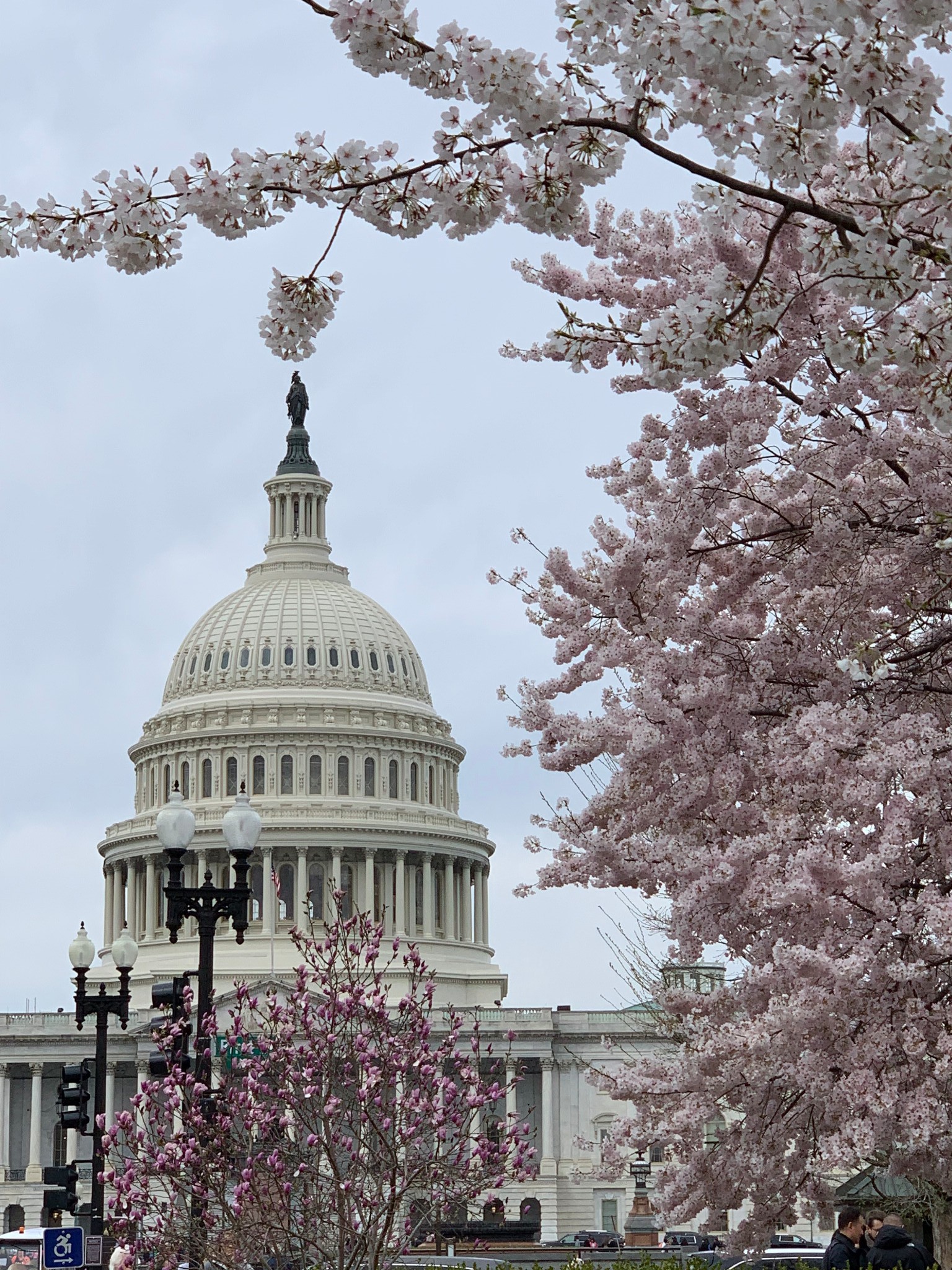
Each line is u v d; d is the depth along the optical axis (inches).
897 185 1245.1
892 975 1290.6
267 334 1102.4
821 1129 1567.4
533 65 911.7
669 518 1508.4
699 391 1501.0
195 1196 1867.6
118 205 986.7
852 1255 1828.2
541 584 1648.6
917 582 1568.7
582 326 1284.4
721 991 1619.1
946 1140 1451.8
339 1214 1803.6
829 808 1430.9
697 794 1491.1
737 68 859.4
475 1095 1889.8
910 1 856.3
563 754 1595.7
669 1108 1667.1
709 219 1205.1
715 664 1562.5
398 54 914.1
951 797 1378.0
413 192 1016.9
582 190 997.8
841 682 1521.9
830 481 1540.4
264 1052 1921.8
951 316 1082.1
